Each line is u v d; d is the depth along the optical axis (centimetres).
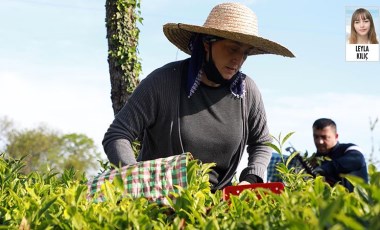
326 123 791
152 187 357
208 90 454
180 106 450
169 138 451
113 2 1045
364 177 768
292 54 470
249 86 468
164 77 449
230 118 459
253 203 292
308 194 236
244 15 460
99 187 359
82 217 263
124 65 1037
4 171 403
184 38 485
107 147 439
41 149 6919
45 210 281
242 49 446
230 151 463
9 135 6850
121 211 274
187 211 296
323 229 201
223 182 471
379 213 196
